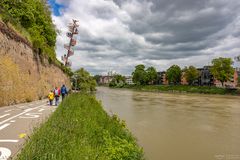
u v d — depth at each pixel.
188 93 99.81
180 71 135.12
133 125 21.36
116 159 8.32
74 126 9.70
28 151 5.70
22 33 26.45
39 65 32.44
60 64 54.09
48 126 8.44
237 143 15.61
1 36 19.59
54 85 42.75
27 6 33.66
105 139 9.88
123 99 58.31
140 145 14.38
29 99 26.36
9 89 20.66
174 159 12.06
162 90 125.25
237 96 78.62
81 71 84.44
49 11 50.69
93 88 90.88
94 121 12.93
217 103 49.03
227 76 101.31
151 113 30.58
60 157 5.87
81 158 6.47
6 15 21.98
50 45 49.41
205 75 135.75
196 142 15.63
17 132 9.76
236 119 26.58
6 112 16.28
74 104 17.30
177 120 25.20
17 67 23.16
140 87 153.62
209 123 23.66
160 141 15.62
